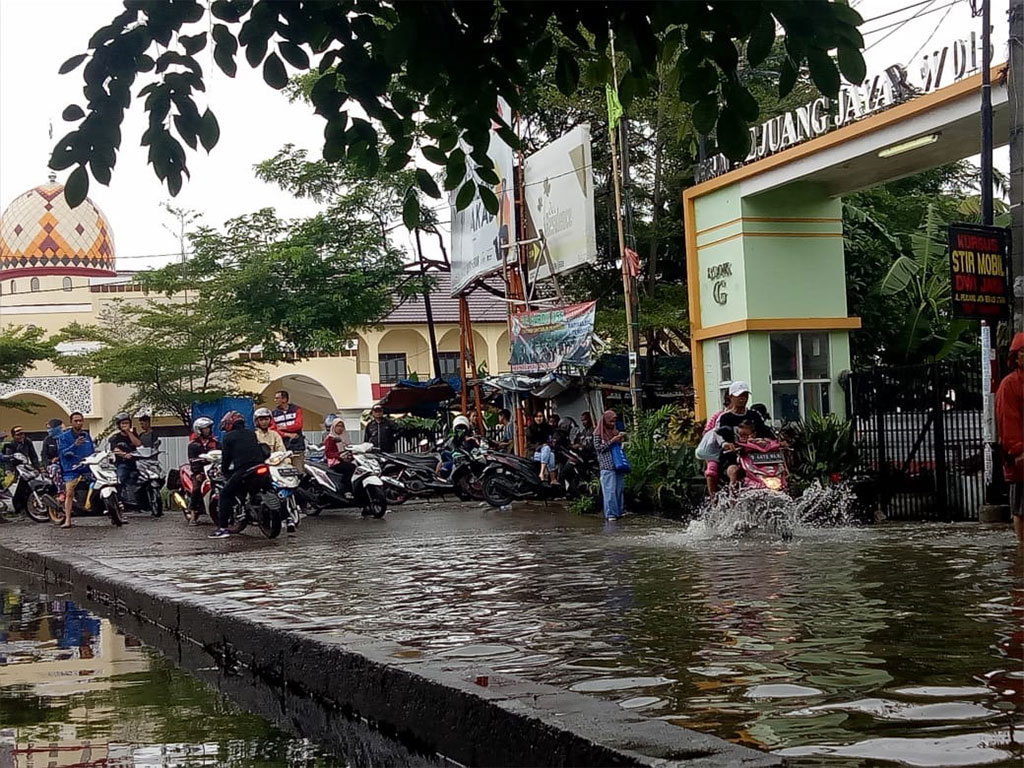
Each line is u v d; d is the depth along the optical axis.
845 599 6.86
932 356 21.22
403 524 16.45
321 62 5.12
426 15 4.74
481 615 6.99
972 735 3.73
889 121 14.24
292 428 19.03
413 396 26.78
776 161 16.11
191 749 4.91
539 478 19.81
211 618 7.62
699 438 16.94
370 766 4.62
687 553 10.33
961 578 7.60
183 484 18.59
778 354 17.12
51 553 13.59
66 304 38.75
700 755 3.35
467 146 5.43
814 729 3.88
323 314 29.33
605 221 24.47
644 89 4.94
